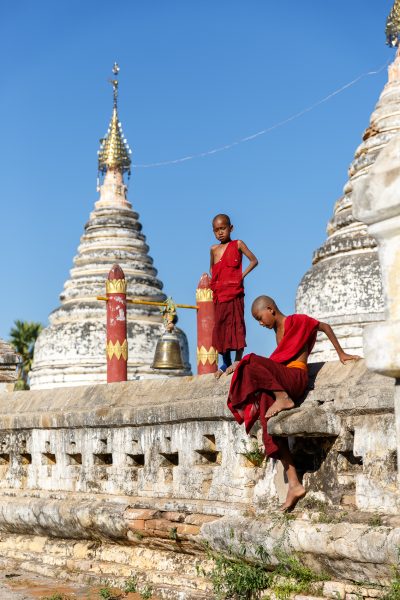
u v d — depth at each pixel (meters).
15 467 13.54
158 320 38.34
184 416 10.24
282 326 8.95
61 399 13.07
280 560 8.38
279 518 8.56
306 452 8.71
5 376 17.25
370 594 7.61
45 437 12.87
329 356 24.53
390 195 5.65
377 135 26.97
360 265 25.17
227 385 10.02
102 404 12.05
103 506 11.17
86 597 9.90
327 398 8.49
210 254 11.30
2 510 12.98
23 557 12.25
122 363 15.84
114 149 42.03
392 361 5.67
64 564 11.44
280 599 8.23
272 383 8.39
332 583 7.99
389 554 7.23
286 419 8.25
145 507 10.70
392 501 7.66
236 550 8.95
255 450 9.30
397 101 26.98
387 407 7.77
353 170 27.16
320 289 25.55
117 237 40.56
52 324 38.94
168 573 9.97
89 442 11.99
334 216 27.53
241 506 9.38
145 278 39.34
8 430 13.66
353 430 8.21
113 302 15.98
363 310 24.77
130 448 11.30
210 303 17.72
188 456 10.32
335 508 8.23
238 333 10.88
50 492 12.58
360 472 8.20
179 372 37.69
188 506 10.08
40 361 38.28
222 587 8.89
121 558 10.90
